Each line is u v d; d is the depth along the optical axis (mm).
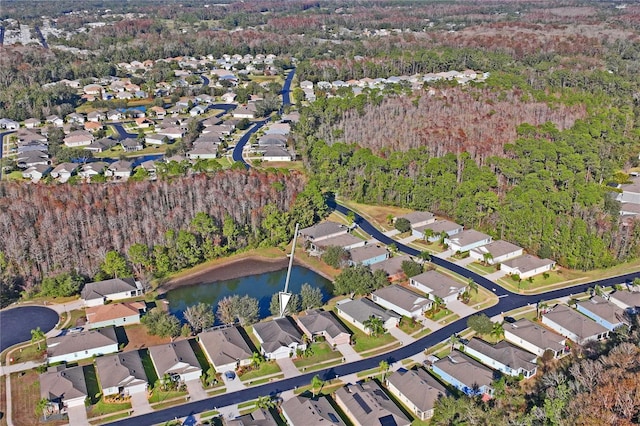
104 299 129750
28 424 93000
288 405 95438
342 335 115562
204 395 100500
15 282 134125
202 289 139125
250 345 114500
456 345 114750
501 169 186875
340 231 164250
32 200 160875
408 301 127000
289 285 141625
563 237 148625
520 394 99250
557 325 119625
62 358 109000
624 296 129250
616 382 84562
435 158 189875
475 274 144375
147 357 110625
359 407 95125
